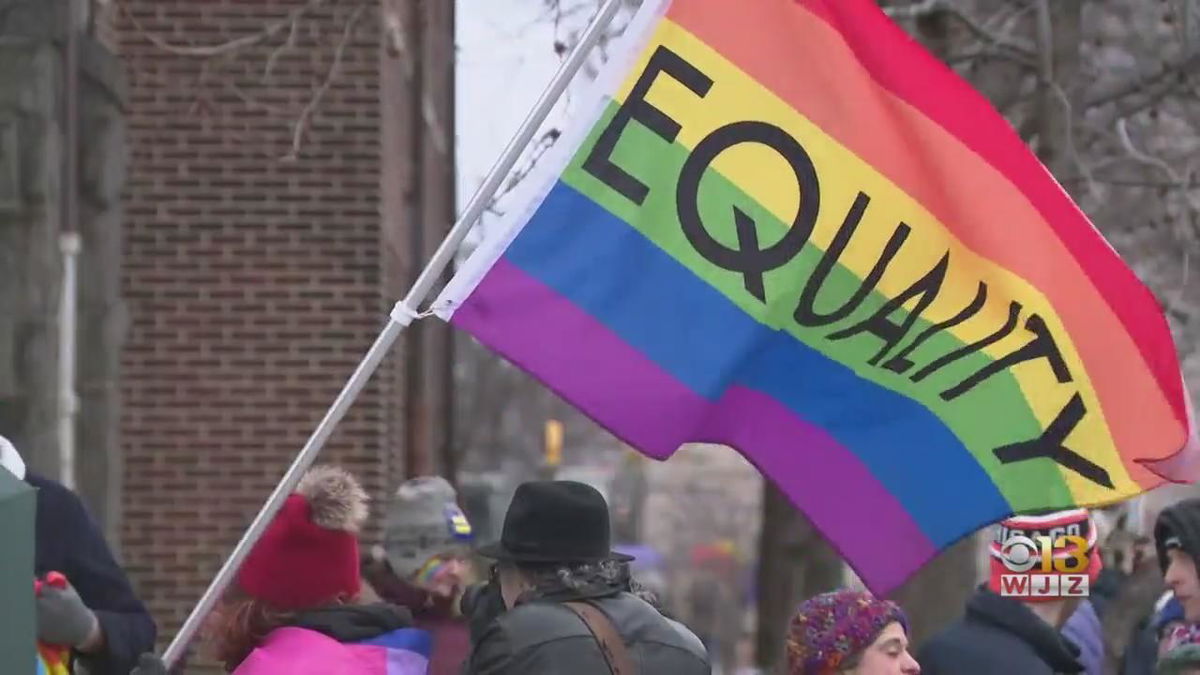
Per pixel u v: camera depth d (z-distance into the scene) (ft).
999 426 25.26
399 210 77.92
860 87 25.12
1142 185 57.98
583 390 23.90
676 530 223.10
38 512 23.72
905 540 25.02
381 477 68.74
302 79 68.69
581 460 260.42
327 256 69.10
